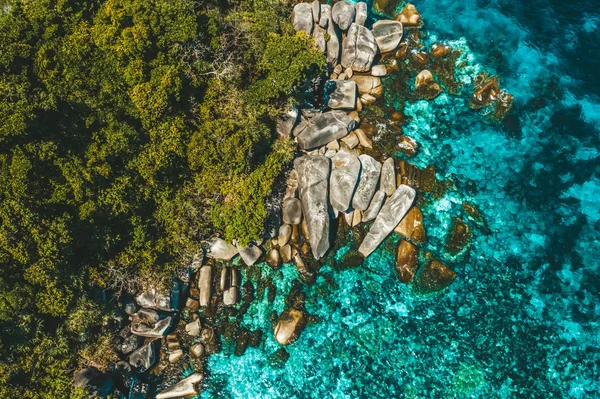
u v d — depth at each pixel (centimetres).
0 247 1975
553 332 2505
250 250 2523
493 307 2539
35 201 2053
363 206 2609
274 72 2506
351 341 2456
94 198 2198
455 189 2778
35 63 2183
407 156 2823
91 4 2398
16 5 2270
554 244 2681
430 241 2644
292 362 2416
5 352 1988
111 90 2267
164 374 2367
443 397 2375
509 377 2419
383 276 2566
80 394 2073
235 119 2462
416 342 2466
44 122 2141
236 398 2358
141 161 2284
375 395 2373
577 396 2395
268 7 2786
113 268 2281
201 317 2464
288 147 2608
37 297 2064
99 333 2270
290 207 2561
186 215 2427
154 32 2338
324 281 2547
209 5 2636
